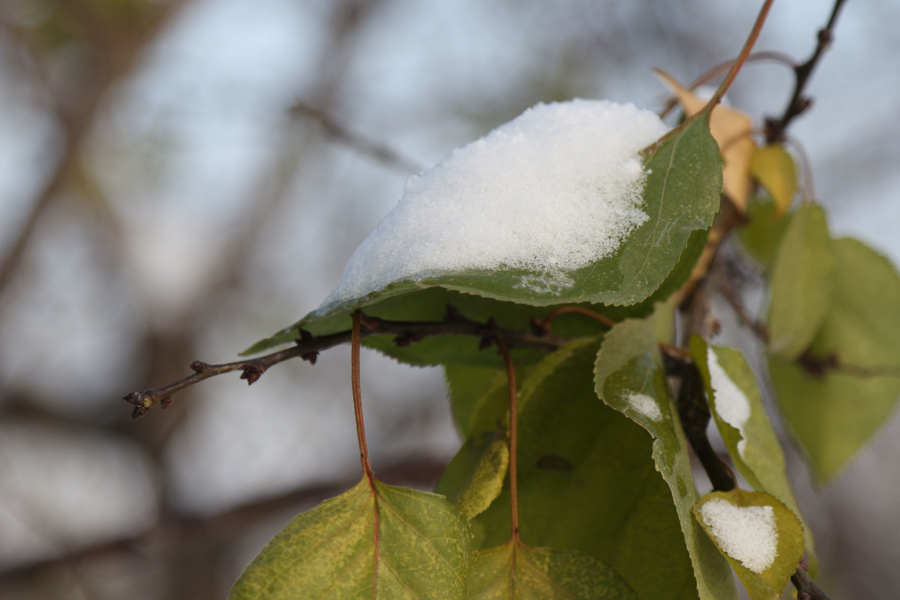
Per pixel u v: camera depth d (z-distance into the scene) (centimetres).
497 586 33
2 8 113
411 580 32
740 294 54
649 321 35
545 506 35
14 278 120
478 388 39
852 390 44
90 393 136
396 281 33
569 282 33
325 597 32
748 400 35
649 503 34
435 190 34
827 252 42
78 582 113
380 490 33
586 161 34
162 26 120
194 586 129
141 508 128
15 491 121
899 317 43
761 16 35
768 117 42
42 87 119
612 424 35
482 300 36
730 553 33
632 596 33
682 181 34
